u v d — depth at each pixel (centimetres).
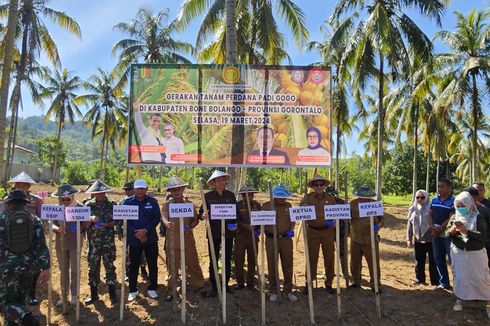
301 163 819
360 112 3394
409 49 1722
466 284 594
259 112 825
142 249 674
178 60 2741
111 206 674
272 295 669
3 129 1291
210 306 640
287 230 679
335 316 611
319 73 828
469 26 2031
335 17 1759
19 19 2253
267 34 1300
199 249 1142
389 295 695
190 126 824
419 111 2641
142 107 826
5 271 496
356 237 714
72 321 600
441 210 713
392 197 5491
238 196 804
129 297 666
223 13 1291
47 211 588
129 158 820
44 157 5231
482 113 2241
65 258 649
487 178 4519
